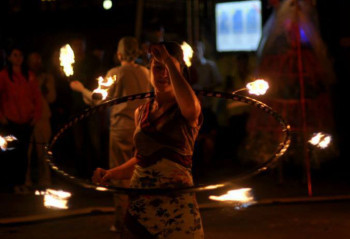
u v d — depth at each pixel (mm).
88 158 8391
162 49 2895
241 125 10062
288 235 5203
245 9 11188
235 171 9055
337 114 9484
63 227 5602
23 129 7223
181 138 2951
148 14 10234
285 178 8406
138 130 3010
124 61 5316
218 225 5613
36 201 6812
